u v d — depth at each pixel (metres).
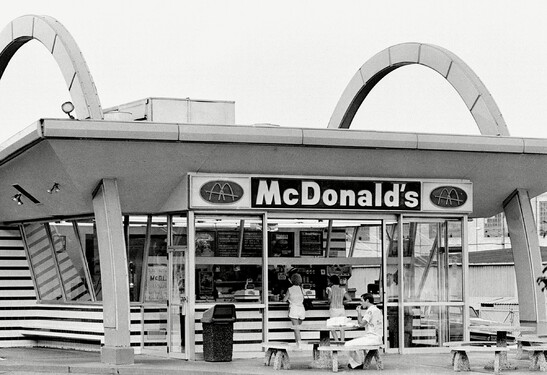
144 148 19.97
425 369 18.97
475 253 54.56
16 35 24.38
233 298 21.23
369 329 19.22
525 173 23.23
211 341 20.30
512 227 24.03
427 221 22.69
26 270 26.55
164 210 21.66
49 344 25.80
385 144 21.19
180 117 23.48
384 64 26.95
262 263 21.39
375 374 18.09
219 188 20.86
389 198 22.09
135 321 22.61
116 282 20.00
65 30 22.23
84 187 20.67
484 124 23.94
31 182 22.98
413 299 22.48
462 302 22.81
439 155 21.94
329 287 23.47
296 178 21.42
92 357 22.17
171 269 21.61
